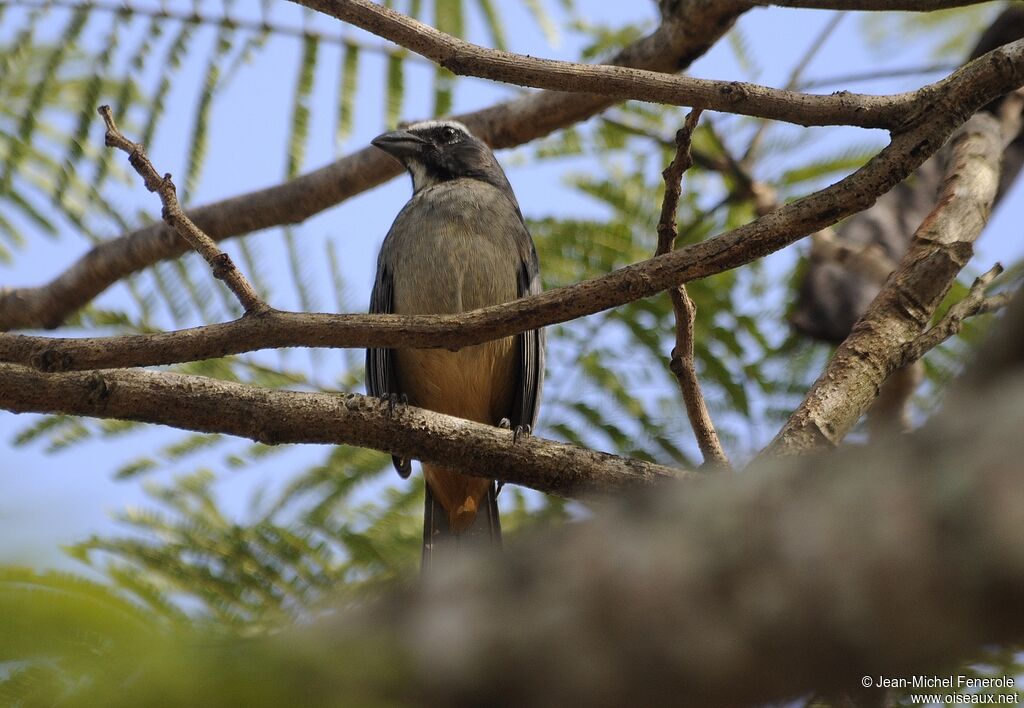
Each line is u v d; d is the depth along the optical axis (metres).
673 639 3.04
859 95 7.85
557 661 3.10
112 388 8.48
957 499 2.89
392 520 10.42
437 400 12.59
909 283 8.77
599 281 7.66
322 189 13.38
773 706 3.02
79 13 12.00
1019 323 3.53
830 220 7.69
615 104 12.70
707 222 12.84
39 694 3.17
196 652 3.32
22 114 12.04
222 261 7.79
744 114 7.91
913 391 10.09
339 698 3.19
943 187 9.74
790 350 11.62
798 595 2.98
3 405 8.47
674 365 8.79
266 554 8.13
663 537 3.17
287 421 8.70
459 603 3.24
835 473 3.13
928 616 2.89
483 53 7.72
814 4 7.87
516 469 8.87
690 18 11.73
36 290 13.20
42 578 3.30
